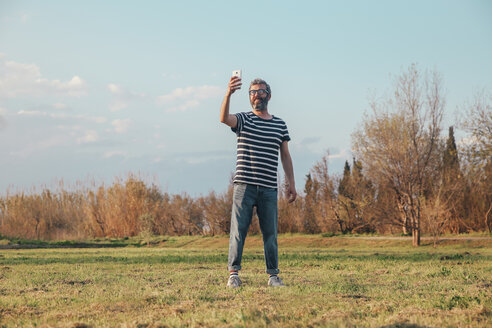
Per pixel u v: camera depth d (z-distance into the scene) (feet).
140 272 22.29
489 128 88.63
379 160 84.43
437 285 15.71
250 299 12.64
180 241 113.39
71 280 18.25
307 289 14.57
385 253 48.83
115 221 133.59
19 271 23.09
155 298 13.09
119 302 12.47
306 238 101.19
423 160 84.43
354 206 115.96
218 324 9.45
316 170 122.62
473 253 49.11
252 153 16.37
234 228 16.33
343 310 10.90
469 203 97.50
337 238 99.09
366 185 114.32
